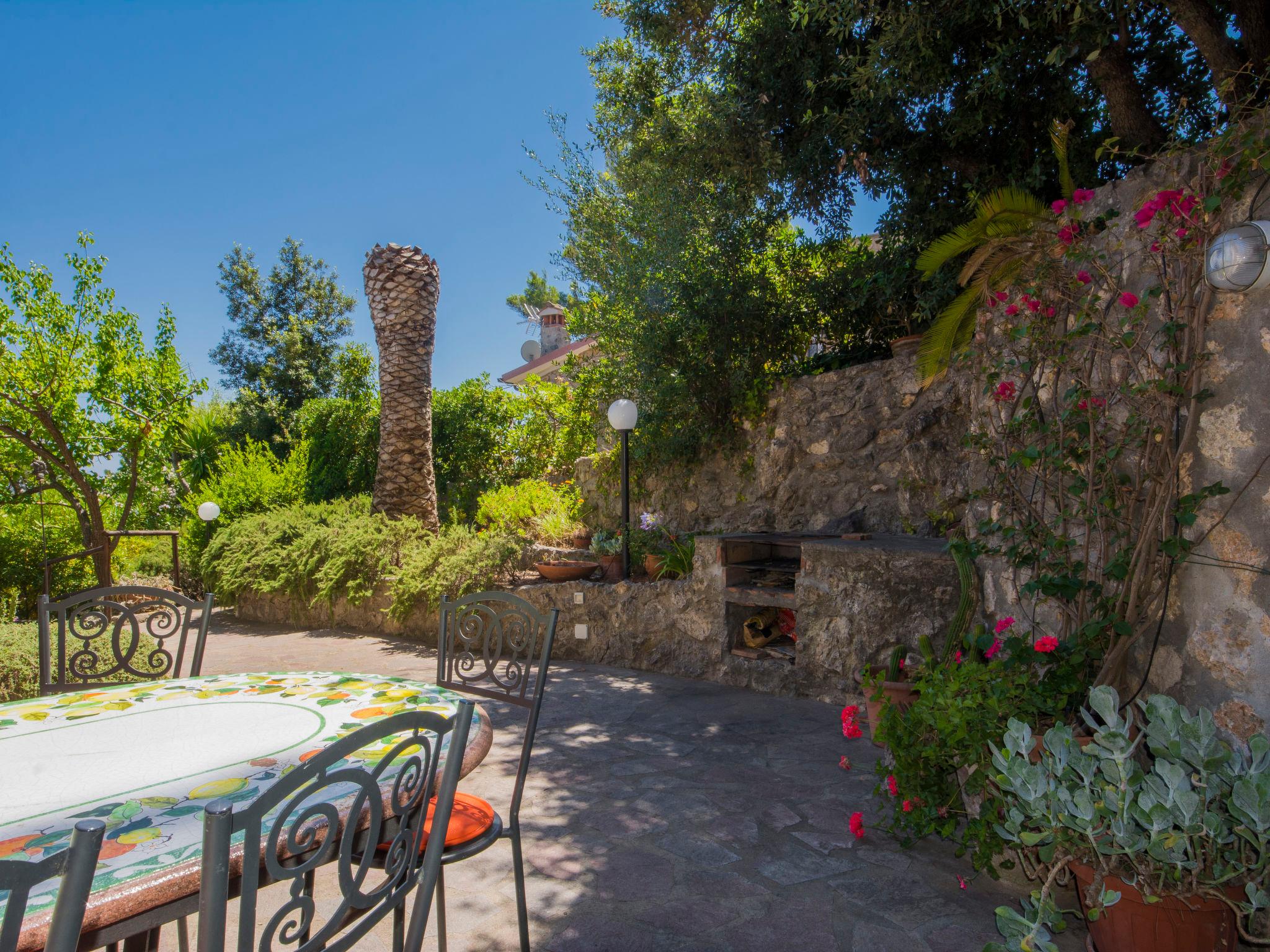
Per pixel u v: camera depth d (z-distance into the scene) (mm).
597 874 2787
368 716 2043
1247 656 2426
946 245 4406
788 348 7887
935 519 5961
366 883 2691
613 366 8523
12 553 9883
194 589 11906
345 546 8359
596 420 10047
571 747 4238
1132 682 2824
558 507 9766
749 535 5973
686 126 6883
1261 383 2416
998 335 3785
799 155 6324
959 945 2326
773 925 2443
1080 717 2791
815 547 5254
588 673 6129
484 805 2238
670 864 2861
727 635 5770
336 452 13531
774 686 5430
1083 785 2035
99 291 9859
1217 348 2551
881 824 3021
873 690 3084
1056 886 2561
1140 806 1854
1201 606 2576
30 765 1676
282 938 1058
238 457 12617
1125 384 2820
